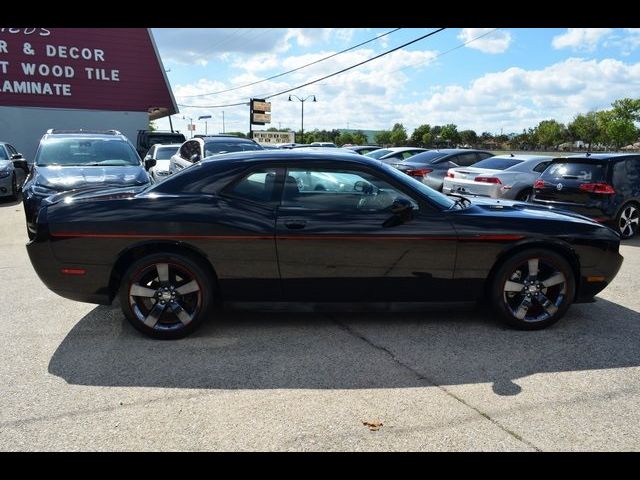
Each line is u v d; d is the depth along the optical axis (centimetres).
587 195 859
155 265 407
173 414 302
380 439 277
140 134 2195
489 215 429
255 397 322
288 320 456
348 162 427
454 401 318
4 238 848
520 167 1065
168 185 424
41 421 295
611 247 439
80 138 948
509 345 404
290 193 419
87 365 368
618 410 308
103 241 402
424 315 471
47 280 411
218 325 445
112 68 2470
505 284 428
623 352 392
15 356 383
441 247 416
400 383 341
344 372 357
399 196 423
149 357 381
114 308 493
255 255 408
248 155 436
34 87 2325
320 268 413
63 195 451
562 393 328
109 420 296
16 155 1401
